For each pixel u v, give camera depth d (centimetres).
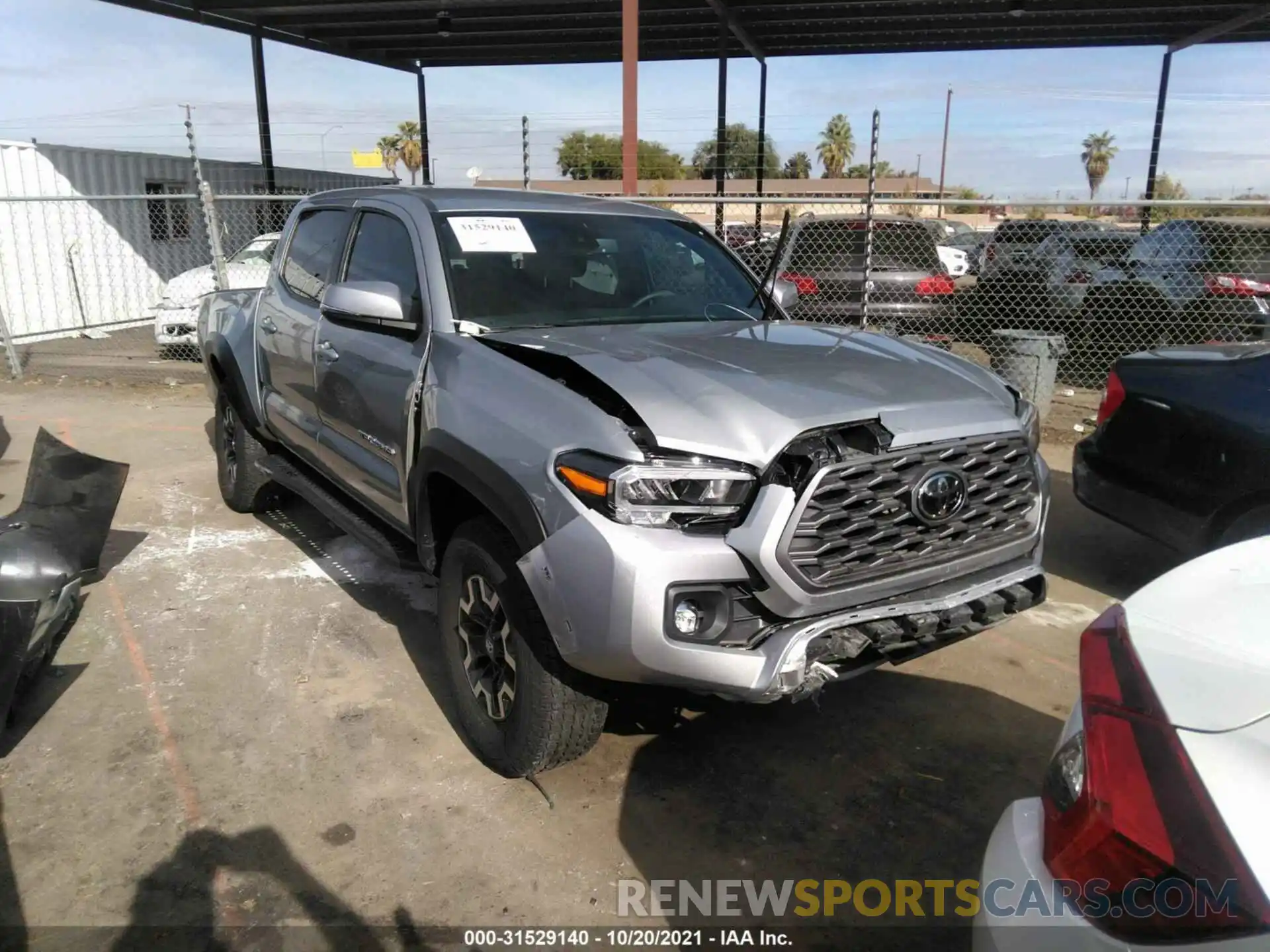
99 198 929
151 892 262
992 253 1139
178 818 293
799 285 984
